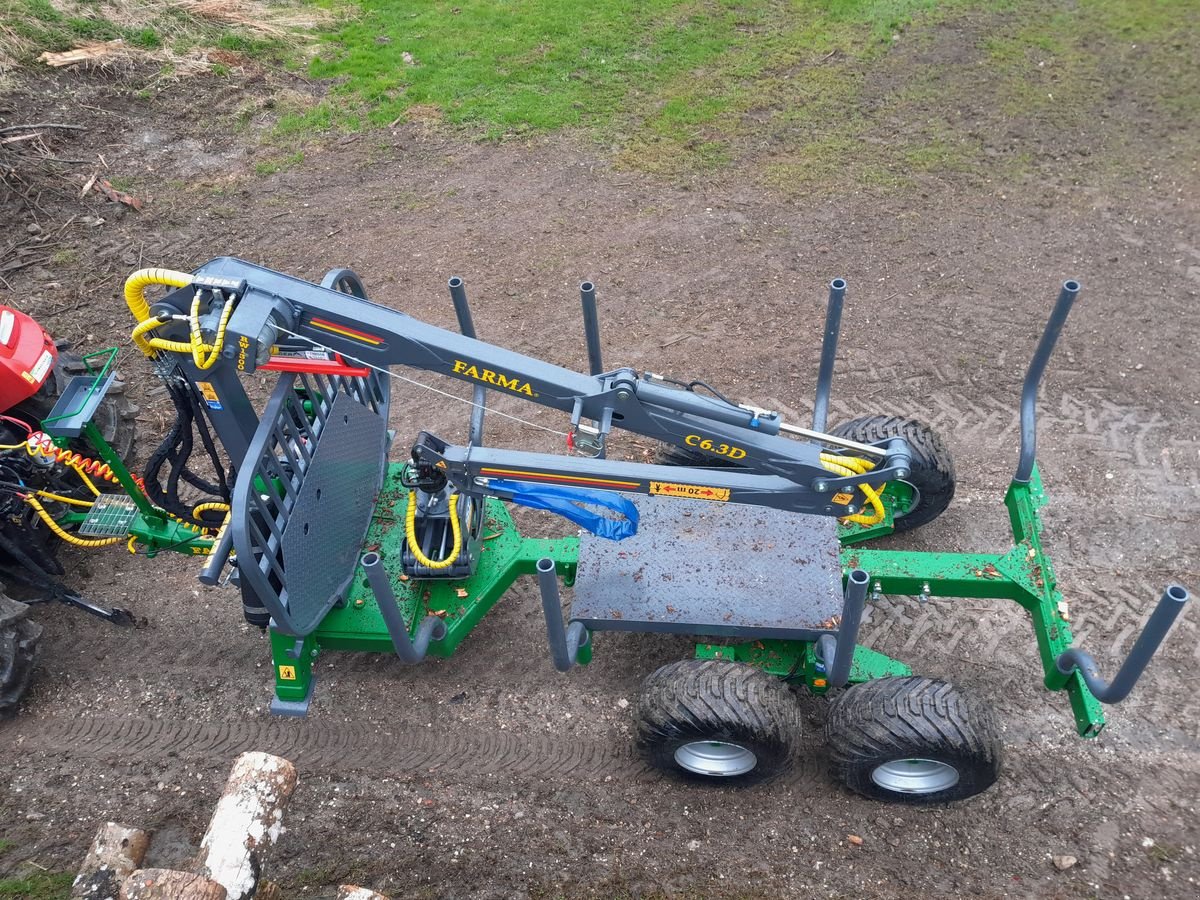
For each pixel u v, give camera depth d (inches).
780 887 185.2
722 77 470.9
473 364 164.7
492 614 240.4
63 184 402.0
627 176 406.6
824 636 189.2
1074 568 241.8
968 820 194.4
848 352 313.0
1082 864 186.5
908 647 227.1
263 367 173.6
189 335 168.6
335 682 226.7
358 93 469.1
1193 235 355.3
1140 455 270.7
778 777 202.4
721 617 193.9
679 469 176.6
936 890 183.5
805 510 179.6
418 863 190.9
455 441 289.9
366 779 207.2
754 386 301.1
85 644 237.8
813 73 470.3
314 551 191.0
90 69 472.7
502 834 195.8
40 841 194.4
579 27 516.4
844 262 352.5
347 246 371.6
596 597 199.0
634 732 199.3
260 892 169.5
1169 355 303.9
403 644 180.9
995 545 250.2
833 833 193.5
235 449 184.7
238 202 398.6
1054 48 478.3
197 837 195.9
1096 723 170.1
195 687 227.9
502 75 476.7
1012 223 367.6
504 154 423.8
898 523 245.4
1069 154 403.9
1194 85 442.0
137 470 273.9
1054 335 201.5
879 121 432.8
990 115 431.8
